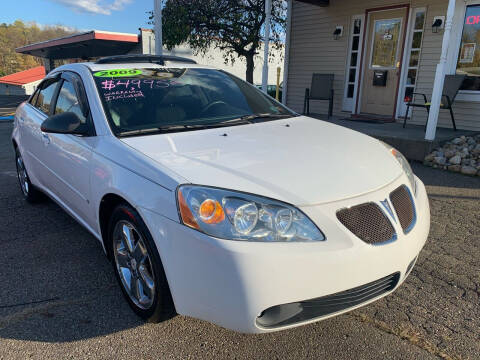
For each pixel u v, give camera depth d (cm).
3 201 459
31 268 303
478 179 529
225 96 329
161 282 205
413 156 628
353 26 912
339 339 223
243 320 180
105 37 1491
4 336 227
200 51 1588
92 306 255
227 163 214
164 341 223
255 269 176
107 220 263
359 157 242
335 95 973
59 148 313
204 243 182
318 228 186
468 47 729
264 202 186
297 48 1041
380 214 203
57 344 221
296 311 187
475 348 215
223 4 1304
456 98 754
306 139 264
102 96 283
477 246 338
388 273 201
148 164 215
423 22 788
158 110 287
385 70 866
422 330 230
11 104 2433
